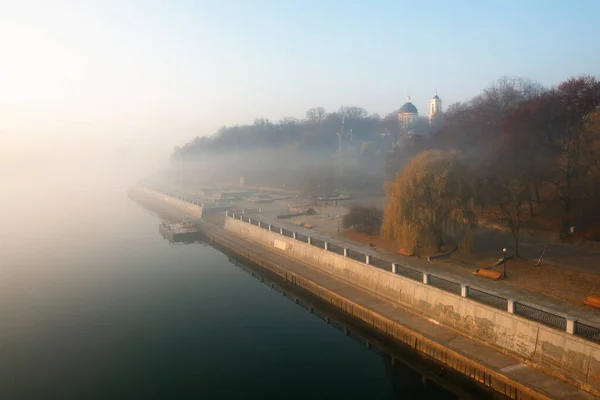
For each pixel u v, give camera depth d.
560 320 30.53
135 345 42.81
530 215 62.41
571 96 63.81
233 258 76.19
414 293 42.09
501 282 41.50
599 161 58.78
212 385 35.53
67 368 38.59
